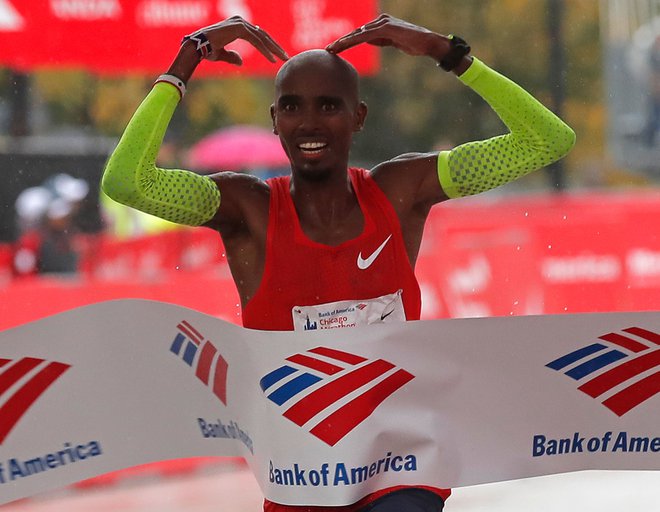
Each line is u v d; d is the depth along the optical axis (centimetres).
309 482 904
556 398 912
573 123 6500
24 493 938
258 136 4106
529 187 6178
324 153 945
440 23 6612
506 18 6638
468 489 1833
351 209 962
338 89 945
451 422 909
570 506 1725
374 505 911
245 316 974
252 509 1792
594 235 2733
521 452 919
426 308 2578
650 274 2786
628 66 5031
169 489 1950
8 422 931
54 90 5897
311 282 945
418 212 994
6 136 4612
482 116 6638
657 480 1867
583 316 896
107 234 3294
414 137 6656
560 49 4425
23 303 2194
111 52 3048
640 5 4988
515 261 2678
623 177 6097
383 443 902
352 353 892
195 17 3066
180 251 3092
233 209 979
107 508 1820
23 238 2953
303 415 899
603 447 923
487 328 896
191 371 936
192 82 6047
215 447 961
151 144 946
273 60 1018
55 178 3073
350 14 3145
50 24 3006
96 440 944
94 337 930
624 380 910
